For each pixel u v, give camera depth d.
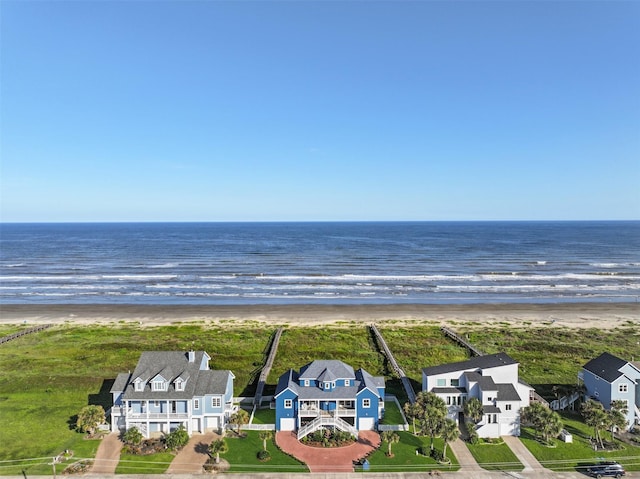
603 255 187.00
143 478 35.78
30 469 37.06
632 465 37.81
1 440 41.97
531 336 75.50
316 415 43.25
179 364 45.91
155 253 196.00
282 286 120.06
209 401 43.91
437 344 70.62
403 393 53.38
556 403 49.06
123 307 96.94
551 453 39.59
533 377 57.78
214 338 73.69
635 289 116.44
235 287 118.75
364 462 37.62
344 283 124.38
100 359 63.66
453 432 38.31
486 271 144.62
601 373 46.94
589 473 36.53
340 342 72.00
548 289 116.50
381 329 79.44
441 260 171.50
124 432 43.41
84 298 106.38
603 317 89.19
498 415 42.62
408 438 42.25
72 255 188.88
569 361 63.72
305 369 46.47
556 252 198.50
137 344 69.81
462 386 46.19
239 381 56.81
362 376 46.44
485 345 70.19
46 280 128.25
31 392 52.94
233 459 38.41
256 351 67.69
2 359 63.72
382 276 134.62
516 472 36.66
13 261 169.00
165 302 102.44
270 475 36.12
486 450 40.09
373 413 44.00
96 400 51.22
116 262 165.62
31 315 90.19
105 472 36.62
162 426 43.62
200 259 174.25
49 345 69.94
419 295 109.81
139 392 43.25
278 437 42.31
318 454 39.25
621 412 43.62
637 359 63.66
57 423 45.53
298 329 79.19
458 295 109.94
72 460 38.38
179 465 37.62
